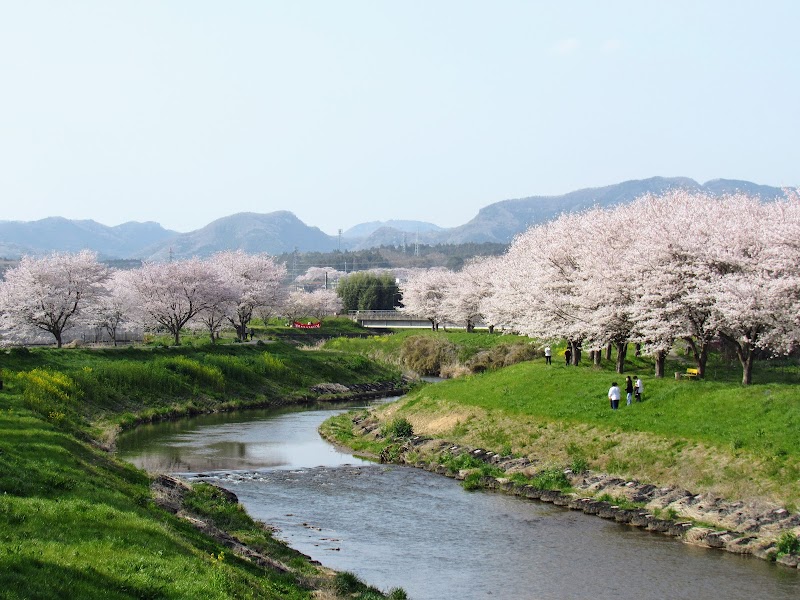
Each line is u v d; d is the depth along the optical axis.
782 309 43.50
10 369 61.91
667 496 34.41
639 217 59.25
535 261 70.56
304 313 157.75
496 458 43.94
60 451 30.44
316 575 24.83
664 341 49.44
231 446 52.09
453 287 133.50
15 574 14.51
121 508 23.83
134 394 66.94
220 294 97.19
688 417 41.19
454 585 25.58
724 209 55.00
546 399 51.22
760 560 28.11
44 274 83.31
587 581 26.06
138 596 15.80
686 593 24.97
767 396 40.09
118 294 94.75
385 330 152.75
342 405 78.56
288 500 37.12
